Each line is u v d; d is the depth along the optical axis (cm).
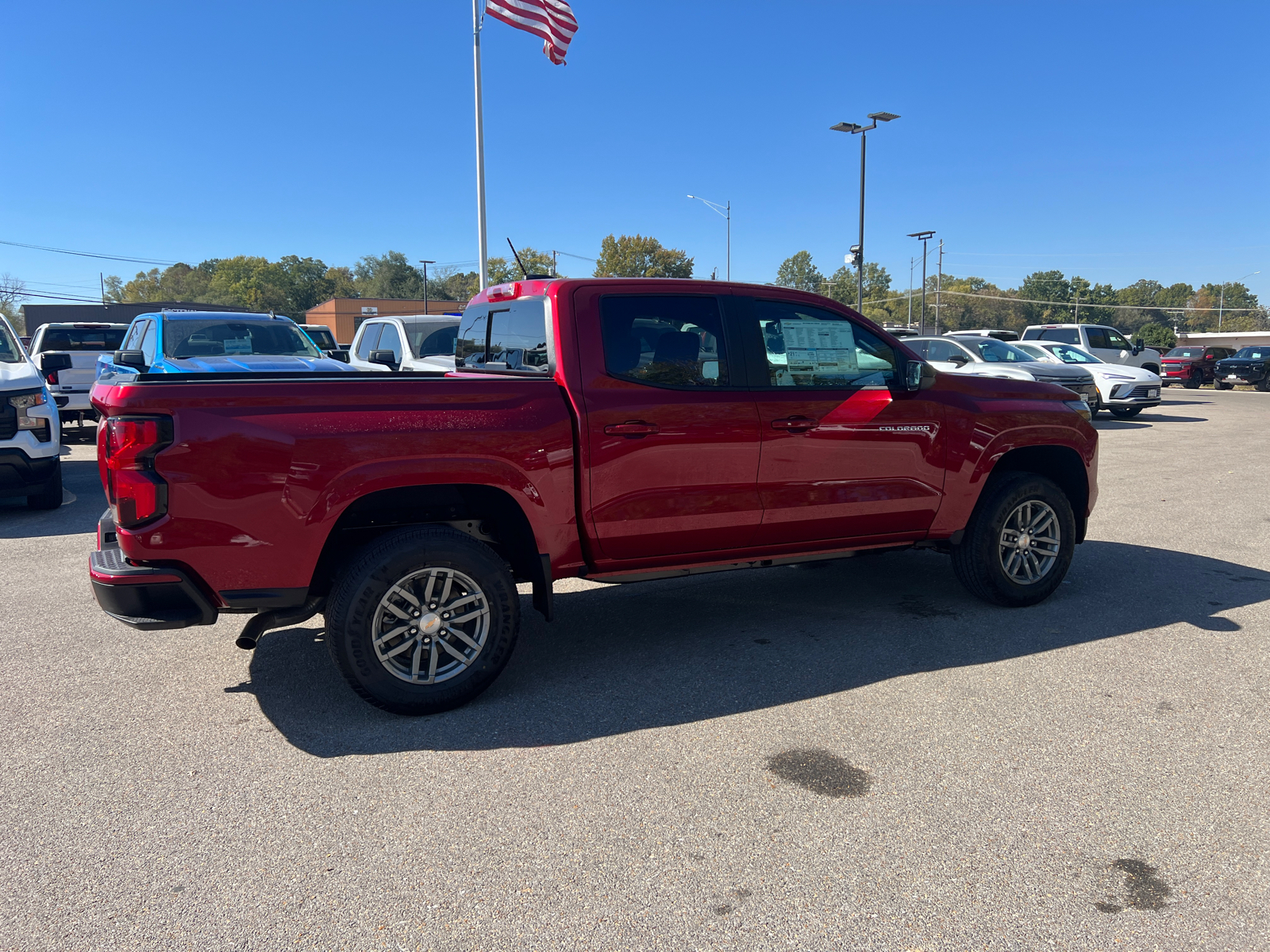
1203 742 355
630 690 413
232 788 323
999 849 280
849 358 477
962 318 13688
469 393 387
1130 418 1952
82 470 1188
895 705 393
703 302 440
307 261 13412
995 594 522
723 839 287
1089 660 447
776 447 446
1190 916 247
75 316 4253
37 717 386
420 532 380
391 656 377
